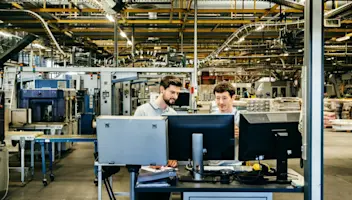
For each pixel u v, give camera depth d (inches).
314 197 88.3
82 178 206.8
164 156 84.7
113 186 190.4
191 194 89.7
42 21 257.0
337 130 441.1
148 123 82.8
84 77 340.8
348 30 329.7
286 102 448.1
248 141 94.7
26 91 248.5
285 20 275.0
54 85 320.5
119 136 84.0
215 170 100.7
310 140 88.5
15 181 198.5
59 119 251.8
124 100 387.2
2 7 256.7
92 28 339.6
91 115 320.5
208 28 340.2
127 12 274.8
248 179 91.6
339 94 639.8
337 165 249.6
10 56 334.6
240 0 263.7
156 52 404.8
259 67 656.4
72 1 234.1
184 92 330.0
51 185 191.5
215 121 92.7
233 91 119.4
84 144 335.6
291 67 611.2
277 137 93.4
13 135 191.2
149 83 528.7
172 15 295.6
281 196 171.6
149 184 87.8
